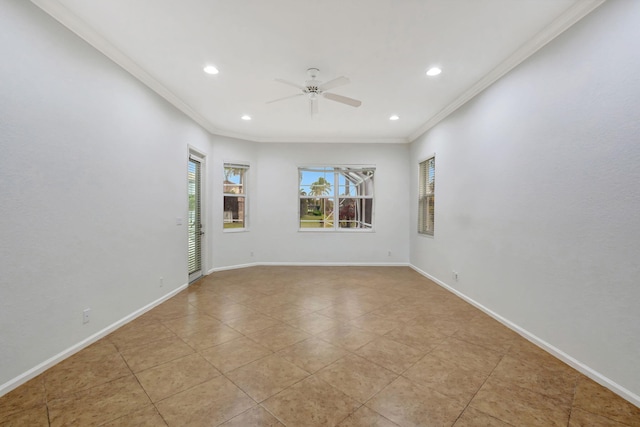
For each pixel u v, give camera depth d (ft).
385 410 5.92
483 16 7.70
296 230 20.90
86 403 6.08
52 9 7.25
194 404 6.08
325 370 7.39
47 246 7.30
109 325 9.47
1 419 5.61
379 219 20.86
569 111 7.62
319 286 15.47
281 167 20.79
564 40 7.76
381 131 18.95
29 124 6.84
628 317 6.23
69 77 7.89
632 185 6.14
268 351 8.38
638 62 6.01
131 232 10.52
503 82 10.32
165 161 12.73
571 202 7.57
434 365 7.65
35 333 7.02
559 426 5.51
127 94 10.22
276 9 7.47
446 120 14.89
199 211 17.28
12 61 6.46
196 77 11.27
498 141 10.62
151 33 8.49
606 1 6.64
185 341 8.98
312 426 5.47
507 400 6.25
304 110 14.92
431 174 17.40
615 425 5.53
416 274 18.31
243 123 17.26
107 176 9.32
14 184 6.52
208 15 7.70
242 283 15.98
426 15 7.69
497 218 10.69
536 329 8.81
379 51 9.41
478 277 12.00
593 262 6.99
